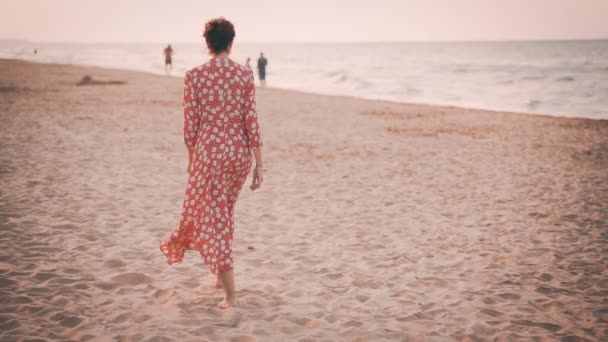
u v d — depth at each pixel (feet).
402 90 88.63
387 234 15.67
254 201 18.99
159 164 24.35
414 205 19.22
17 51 305.94
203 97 9.41
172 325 9.29
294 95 69.26
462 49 400.67
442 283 12.00
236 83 9.51
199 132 9.60
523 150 32.14
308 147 31.30
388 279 12.15
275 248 14.06
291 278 11.98
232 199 10.19
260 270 12.40
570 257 13.91
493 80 105.40
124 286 10.98
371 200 19.77
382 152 30.48
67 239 13.66
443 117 49.21
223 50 9.64
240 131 9.71
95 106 46.34
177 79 88.84
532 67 140.67
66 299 10.10
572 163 28.09
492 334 9.54
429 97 78.13
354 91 87.81
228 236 9.76
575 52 267.59
